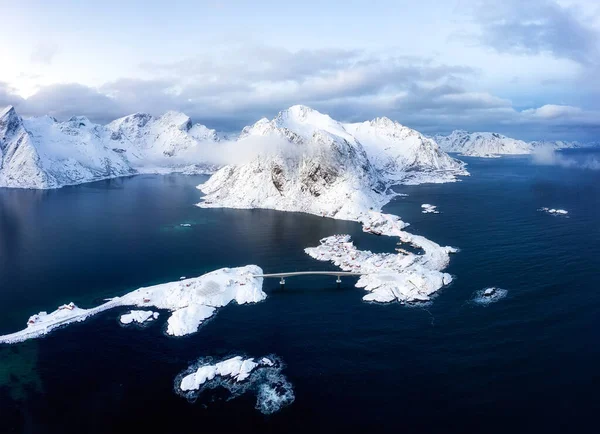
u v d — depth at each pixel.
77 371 130.88
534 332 149.25
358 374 127.56
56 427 108.62
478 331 150.88
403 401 115.25
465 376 125.25
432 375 126.19
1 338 148.62
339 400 116.50
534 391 118.12
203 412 113.25
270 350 141.62
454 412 110.75
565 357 133.75
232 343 146.38
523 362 131.38
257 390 121.19
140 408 114.88
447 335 148.88
